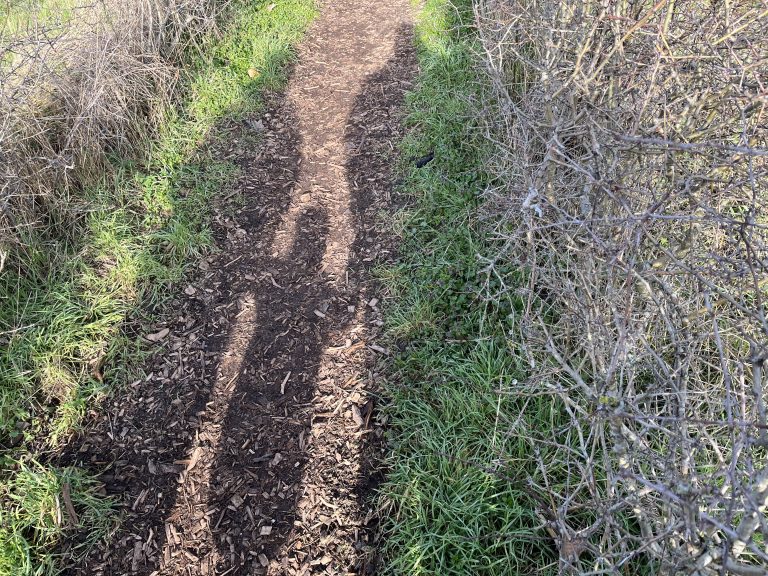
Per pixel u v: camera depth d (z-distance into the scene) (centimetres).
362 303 393
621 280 274
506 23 400
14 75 438
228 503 299
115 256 409
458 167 468
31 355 346
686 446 191
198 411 338
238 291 406
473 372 329
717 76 250
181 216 443
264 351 370
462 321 361
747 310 184
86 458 316
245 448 322
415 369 344
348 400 338
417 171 477
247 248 436
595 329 239
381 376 347
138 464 314
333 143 530
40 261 396
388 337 366
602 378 216
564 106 309
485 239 384
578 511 263
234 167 496
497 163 403
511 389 308
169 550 282
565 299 281
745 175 239
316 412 335
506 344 337
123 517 293
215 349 371
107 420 333
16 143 397
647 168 254
